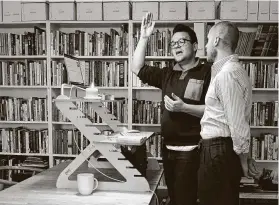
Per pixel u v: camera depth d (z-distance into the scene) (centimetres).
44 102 364
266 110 344
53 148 364
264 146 345
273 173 343
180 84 206
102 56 352
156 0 349
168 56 349
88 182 156
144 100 361
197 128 198
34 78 364
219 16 350
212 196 165
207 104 169
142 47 231
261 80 344
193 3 338
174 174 201
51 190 164
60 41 358
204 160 167
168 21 341
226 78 158
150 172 205
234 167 162
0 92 391
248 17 337
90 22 350
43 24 370
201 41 337
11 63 365
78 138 362
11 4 355
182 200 197
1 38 362
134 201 148
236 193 166
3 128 374
